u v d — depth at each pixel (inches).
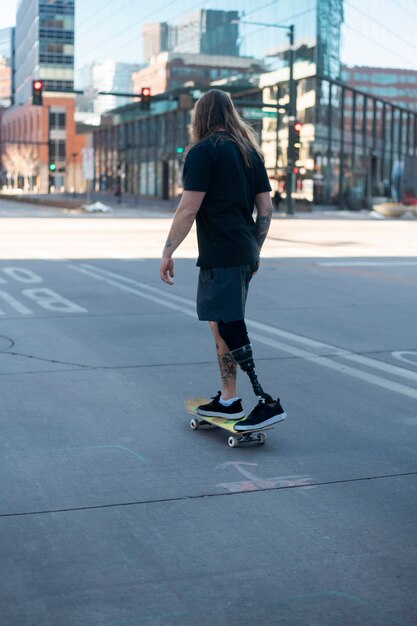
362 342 338.0
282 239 1014.4
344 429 216.2
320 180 2213.3
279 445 202.1
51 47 4948.3
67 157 5009.8
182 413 230.1
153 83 2955.2
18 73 6112.2
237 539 145.1
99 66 3540.8
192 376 273.7
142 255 724.0
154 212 2042.3
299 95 2220.7
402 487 172.7
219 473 180.5
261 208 196.5
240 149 190.9
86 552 139.2
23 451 195.2
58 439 205.0
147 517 155.1
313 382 268.7
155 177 2997.0
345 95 2336.4
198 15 2630.4
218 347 204.4
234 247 190.2
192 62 2672.2
